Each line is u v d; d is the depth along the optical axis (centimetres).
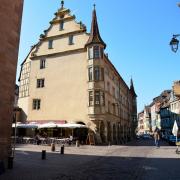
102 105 3609
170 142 3781
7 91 1388
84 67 3856
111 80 4553
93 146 3231
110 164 1583
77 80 3856
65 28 4138
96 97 3647
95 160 1788
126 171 1312
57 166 1472
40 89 4103
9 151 1388
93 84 3669
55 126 3375
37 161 1670
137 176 1166
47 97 4016
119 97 5331
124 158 1920
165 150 2677
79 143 3384
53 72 4078
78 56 3947
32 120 4031
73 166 1486
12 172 1232
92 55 3769
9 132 1393
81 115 3706
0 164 1213
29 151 2342
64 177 1140
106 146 3316
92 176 1171
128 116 6725
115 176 1169
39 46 4312
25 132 4078
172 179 1090
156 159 1847
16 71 1488
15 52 1484
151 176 1164
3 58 1368
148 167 1447
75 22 4081
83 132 3688
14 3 1495
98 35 3853
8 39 1421
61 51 4088
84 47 3872
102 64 3744
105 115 3681
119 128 5134
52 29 4250
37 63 4250
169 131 7544
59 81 3991
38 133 3903
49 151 2434
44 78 4119
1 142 1316
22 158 1797
